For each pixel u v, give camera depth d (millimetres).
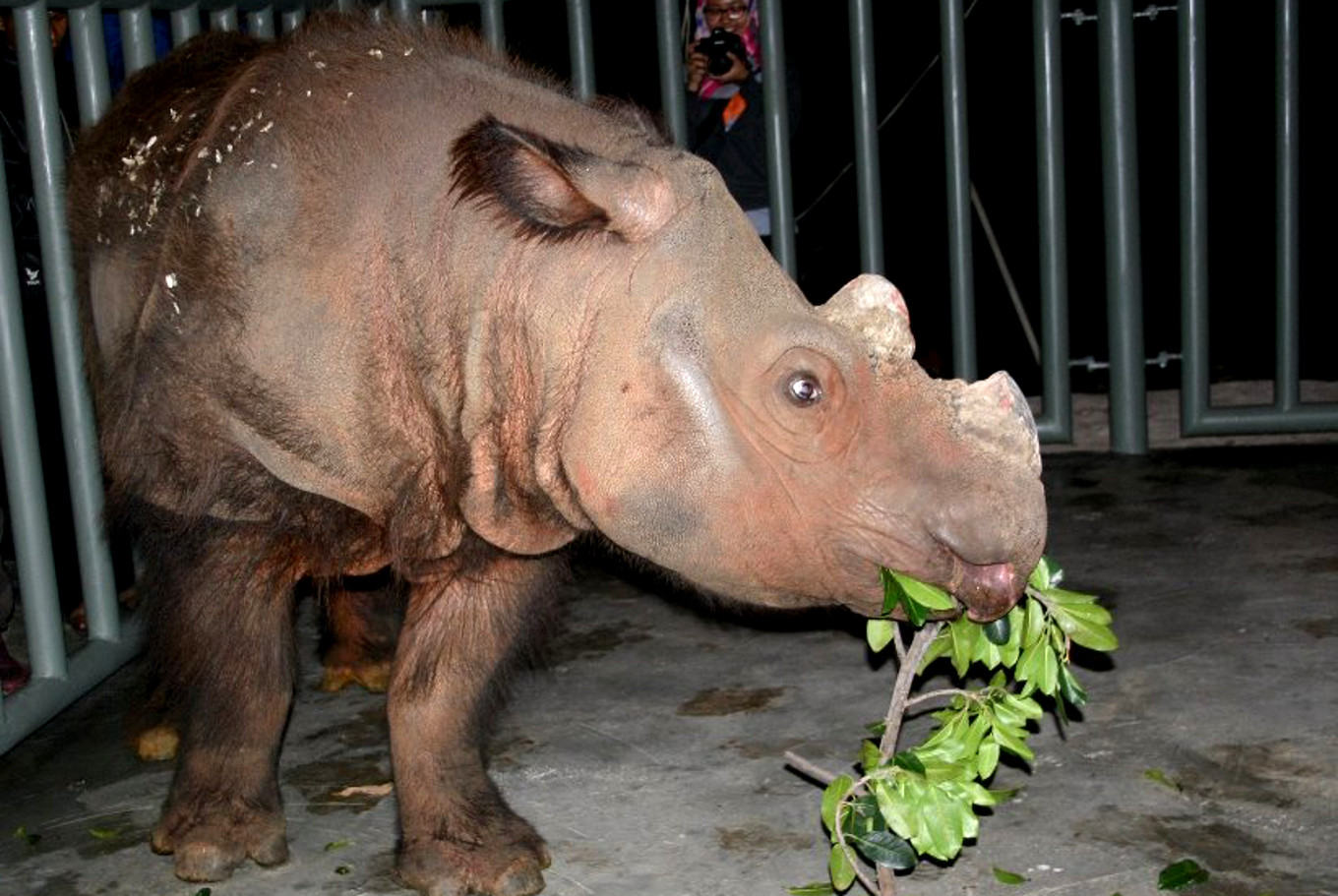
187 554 4582
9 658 5863
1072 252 13273
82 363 5891
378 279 4262
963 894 4371
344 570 4766
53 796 5336
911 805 3834
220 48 5086
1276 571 6695
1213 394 9305
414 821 4652
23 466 5664
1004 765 5117
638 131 4309
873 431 3766
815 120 13094
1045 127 8289
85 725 5938
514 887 4520
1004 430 3732
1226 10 14406
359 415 4289
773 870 4578
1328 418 8406
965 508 3648
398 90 4414
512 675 4852
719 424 3863
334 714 5887
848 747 5336
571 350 4039
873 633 4082
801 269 11586
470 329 4195
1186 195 8375
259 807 4789
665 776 5211
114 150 4926
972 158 13281
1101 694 5594
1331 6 13875
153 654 4801
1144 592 6555
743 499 3863
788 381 3781
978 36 13258
